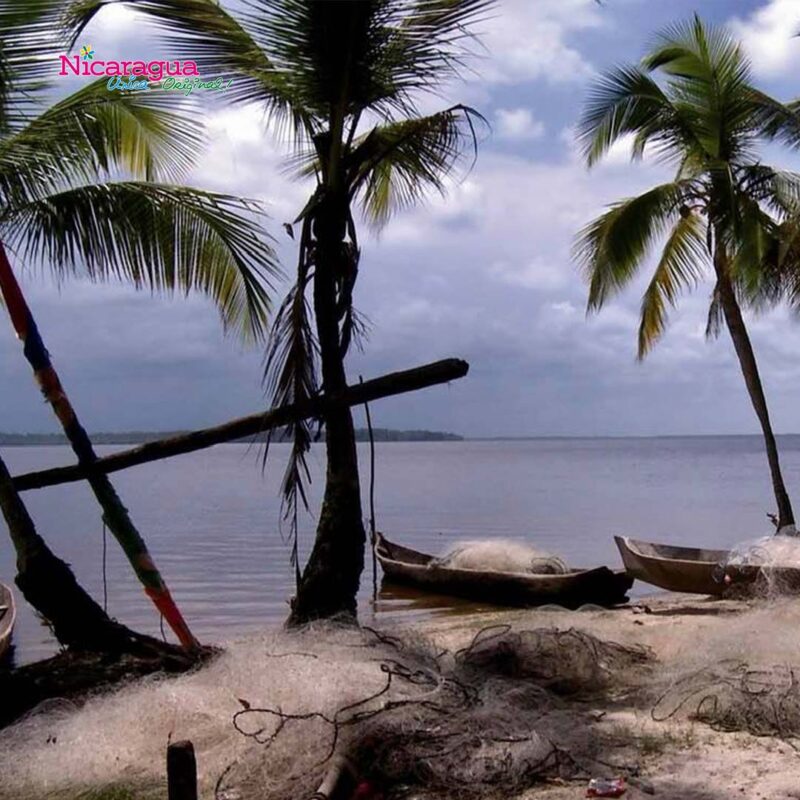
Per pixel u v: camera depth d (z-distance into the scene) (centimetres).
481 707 636
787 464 11362
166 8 901
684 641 901
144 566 870
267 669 667
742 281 1870
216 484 7138
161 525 3294
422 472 9256
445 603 1565
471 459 15888
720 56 1777
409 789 555
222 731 625
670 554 1598
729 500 4584
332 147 955
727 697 685
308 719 588
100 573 2108
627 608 1351
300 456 952
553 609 1268
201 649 855
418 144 1029
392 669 657
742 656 788
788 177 1770
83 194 965
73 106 952
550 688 754
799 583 1288
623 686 774
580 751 603
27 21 837
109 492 889
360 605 1557
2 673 812
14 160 942
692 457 15888
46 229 967
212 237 1002
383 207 1174
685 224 1994
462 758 570
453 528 3161
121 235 975
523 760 568
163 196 972
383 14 909
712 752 607
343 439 975
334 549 966
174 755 430
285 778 559
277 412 907
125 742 627
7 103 845
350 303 965
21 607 1688
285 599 1739
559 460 14738
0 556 2681
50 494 5938
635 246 1783
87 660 848
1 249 848
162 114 1023
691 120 1809
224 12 920
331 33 906
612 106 1791
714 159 1794
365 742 576
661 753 607
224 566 2191
